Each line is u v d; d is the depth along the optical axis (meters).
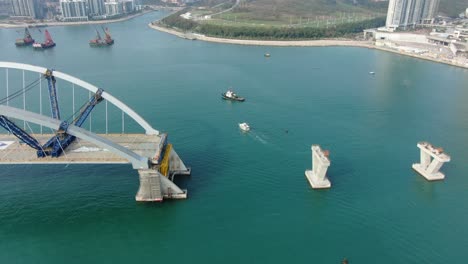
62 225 80.75
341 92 181.50
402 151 118.00
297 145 120.75
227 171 103.56
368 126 138.50
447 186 98.44
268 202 90.31
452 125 141.12
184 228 81.00
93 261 71.94
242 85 190.88
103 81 193.25
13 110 74.75
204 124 137.62
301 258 73.50
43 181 96.44
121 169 102.50
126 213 84.94
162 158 92.31
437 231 81.62
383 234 80.44
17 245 75.19
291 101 166.38
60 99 162.50
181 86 187.00
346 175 102.81
